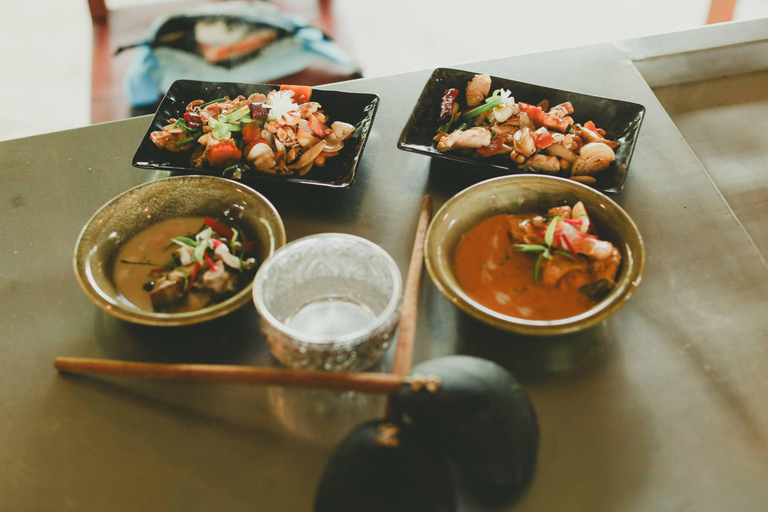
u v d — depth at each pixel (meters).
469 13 2.03
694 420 0.68
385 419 0.61
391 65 1.82
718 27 1.02
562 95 0.87
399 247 0.79
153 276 0.74
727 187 1.03
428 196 0.80
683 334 0.72
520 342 0.71
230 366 0.67
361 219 0.81
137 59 1.24
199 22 1.29
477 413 0.60
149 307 0.72
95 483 0.66
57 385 0.71
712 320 0.72
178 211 0.78
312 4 1.34
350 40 1.29
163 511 0.65
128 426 0.68
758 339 0.71
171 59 1.24
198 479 0.66
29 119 1.69
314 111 0.86
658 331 0.72
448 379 0.61
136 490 0.66
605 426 0.67
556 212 0.74
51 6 2.08
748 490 0.65
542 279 0.73
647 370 0.70
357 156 0.81
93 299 0.69
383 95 0.94
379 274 0.69
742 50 1.00
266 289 0.67
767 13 1.80
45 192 0.84
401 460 0.58
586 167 0.80
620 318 0.73
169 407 0.69
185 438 0.68
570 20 1.98
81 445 0.68
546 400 0.69
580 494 0.65
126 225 0.76
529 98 0.88
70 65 1.86
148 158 0.84
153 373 0.68
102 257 0.74
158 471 0.66
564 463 0.66
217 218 0.78
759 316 0.73
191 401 0.70
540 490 0.65
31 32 1.98
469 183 0.84
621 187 0.79
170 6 1.33
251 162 0.83
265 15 1.31
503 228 0.76
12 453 0.68
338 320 0.70
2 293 0.76
